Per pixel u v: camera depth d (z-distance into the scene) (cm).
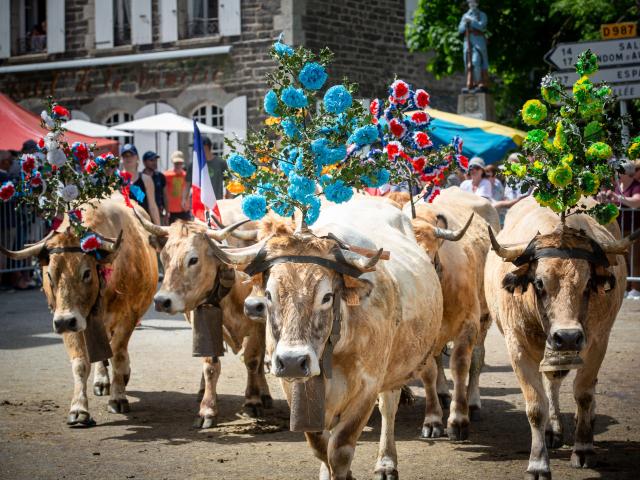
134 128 2027
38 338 1217
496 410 852
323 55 596
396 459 648
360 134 574
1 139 1773
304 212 574
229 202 938
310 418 521
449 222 859
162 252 803
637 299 1477
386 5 2492
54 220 852
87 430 786
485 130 1891
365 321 549
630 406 833
